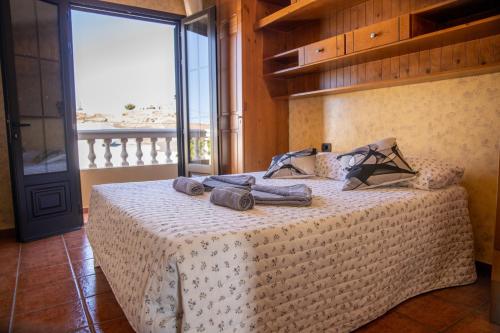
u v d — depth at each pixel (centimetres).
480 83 228
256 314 134
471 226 227
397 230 184
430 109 255
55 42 334
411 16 226
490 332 169
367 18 289
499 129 221
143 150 473
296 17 326
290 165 296
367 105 300
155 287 121
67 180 344
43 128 328
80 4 359
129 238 157
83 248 296
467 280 221
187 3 424
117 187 247
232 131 373
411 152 269
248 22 355
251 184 225
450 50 239
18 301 203
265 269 136
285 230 143
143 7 397
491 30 206
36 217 322
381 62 283
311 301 151
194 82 418
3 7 294
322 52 291
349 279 164
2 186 327
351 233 163
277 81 378
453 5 211
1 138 325
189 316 118
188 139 426
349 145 320
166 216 160
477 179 234
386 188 228
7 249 295
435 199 206
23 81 312
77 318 185
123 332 173
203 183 236
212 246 125
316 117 353
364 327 174
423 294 205
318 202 190
